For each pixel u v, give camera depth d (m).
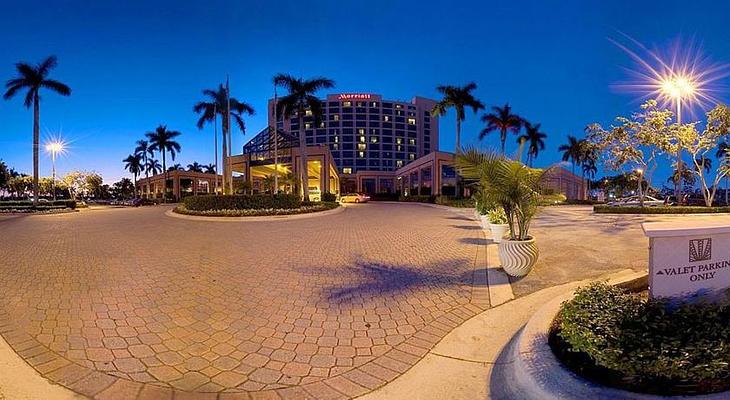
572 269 6.75
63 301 5.12
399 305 5.01
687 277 3.46
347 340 3.93
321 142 117.12
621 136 21.91
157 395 2.90
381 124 119.19
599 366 2.79
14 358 3.42
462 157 6.84
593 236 11.04
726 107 19.73
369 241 10.81
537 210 6.68
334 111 118.06
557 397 2.60
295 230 13.84
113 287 5.83
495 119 42.31
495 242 10.39
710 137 20.45
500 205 6.83
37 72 31.98
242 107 34.31
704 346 2.54
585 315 3.09
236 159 44.47
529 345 3.28
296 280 6.29
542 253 8.29
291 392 2.98
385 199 62.34
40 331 4.07
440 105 37.75
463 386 3.05
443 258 8.18
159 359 3.48
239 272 6.87
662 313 3.05
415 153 123.62
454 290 5.68
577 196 69.31
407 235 12.16
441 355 3.60
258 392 2.97
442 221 17.45
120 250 9.29
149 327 4.23
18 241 11.05
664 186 56.12
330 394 2.96
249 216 19.28
